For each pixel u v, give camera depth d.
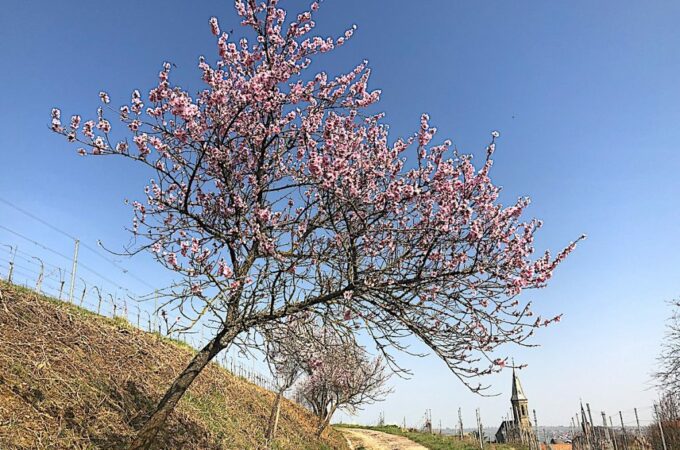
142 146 6.77
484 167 7.54
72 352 11.10
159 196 7.24
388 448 34.72
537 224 7.80
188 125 7.06
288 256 7.56
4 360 8.88
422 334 7.35
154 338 17.52
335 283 7.67
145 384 12.77
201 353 7.61
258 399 23.89
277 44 7.95
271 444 17.53
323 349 8.95
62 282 14.84
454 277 7.31
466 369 7.48
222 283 6.77
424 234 7.42
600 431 30.61
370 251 7.86
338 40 8.13
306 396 31.36
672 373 21.27
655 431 25.55
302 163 7.73
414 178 7.50
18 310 11.10
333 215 7.60
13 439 7.26
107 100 6.70
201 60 7.41
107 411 9.95
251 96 7.05
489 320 7.42
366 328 7.61
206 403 16.08
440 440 38.31
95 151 6.67
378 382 29.62
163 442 10.89
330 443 28.92
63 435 8.24
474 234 7.01
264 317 7.51
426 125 7.43
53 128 6.44
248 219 7.30
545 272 7.43
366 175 7.73
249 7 7.75
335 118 7.48
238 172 8.00
